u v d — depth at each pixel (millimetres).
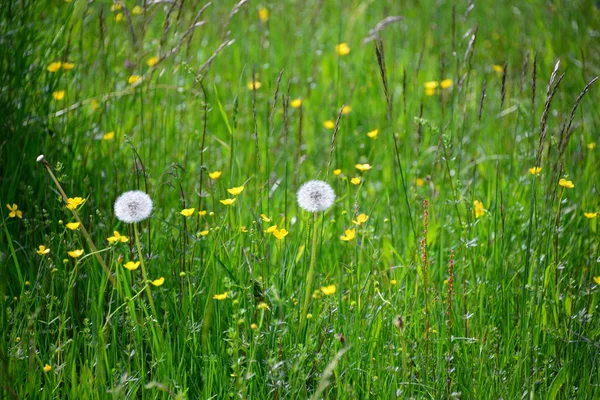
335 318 2934
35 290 3062
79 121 4270
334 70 5816
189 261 3219
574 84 5387
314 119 5117
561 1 6301
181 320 2914
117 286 2840
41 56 4145
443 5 7195
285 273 3156
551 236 3498
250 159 4445
